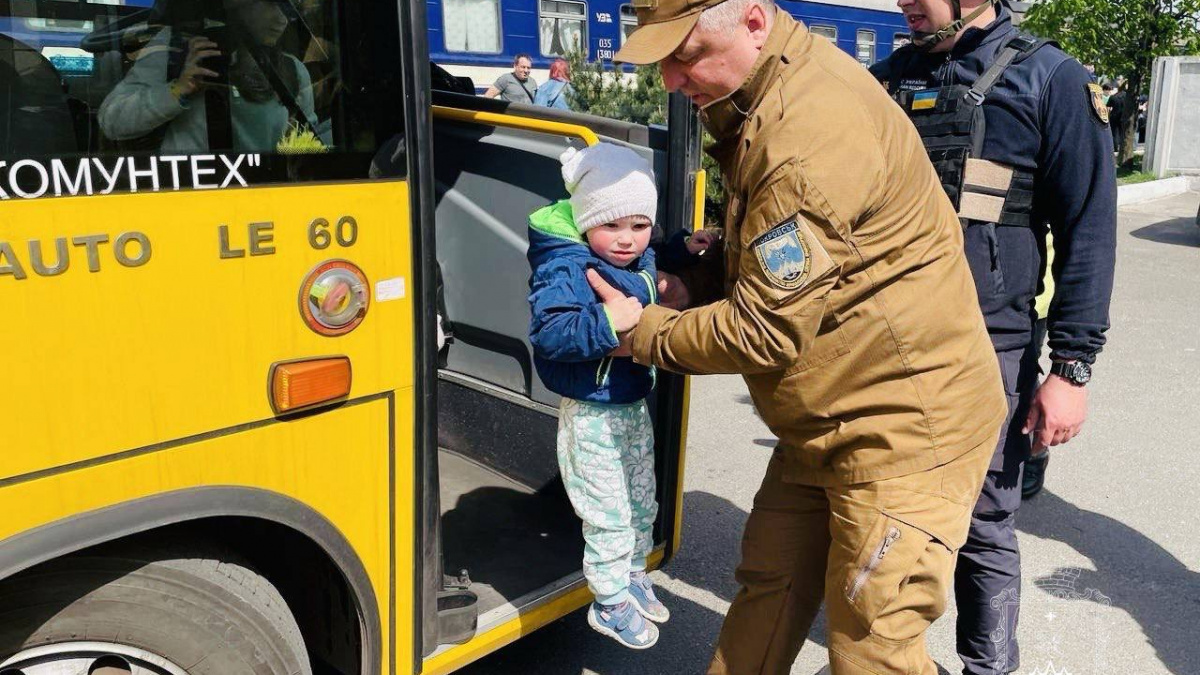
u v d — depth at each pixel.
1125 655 3.05
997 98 2.26
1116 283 8.20
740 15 1.71
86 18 1.48
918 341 1.81
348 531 1.87
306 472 1.78
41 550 1.46
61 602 1.57
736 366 1.80
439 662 2.16
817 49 1.77
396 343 1.88
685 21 1.71
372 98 1.77
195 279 1.58
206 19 1.57
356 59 1.74
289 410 1.72
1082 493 4.20
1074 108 2.20
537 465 3.09
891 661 1.91
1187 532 3.86
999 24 2.30
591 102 8.89
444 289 3.21
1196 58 14.71
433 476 2.03
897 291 1.79
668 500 2.69
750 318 1.74
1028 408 2.40
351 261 1.78
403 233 1.85
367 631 1.96
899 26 16.84
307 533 1.80
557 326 1.99
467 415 3.27
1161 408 5.21
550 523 2.90
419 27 1.83
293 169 1.67
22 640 1.55
